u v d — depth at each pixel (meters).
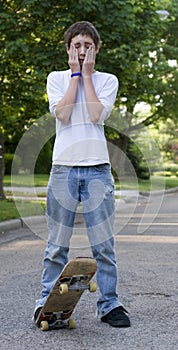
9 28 15.78
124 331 5.23
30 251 10.08
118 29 16.19
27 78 16.66
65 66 15.93
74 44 5.18
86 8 15.42
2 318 5.66
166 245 10.66
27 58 15.62
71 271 4.83
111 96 5.20
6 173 32.72
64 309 5.19
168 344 4.89
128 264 8.60
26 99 16.89
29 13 15.64
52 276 5.34
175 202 22.77
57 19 15.80
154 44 19.36
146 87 19.11
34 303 6.23
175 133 38.94
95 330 5.25
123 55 16.34
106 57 16.47
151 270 8.11
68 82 5.27
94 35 5.20
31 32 16.06
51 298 5.02
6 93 17.02
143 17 17.39
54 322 5.29
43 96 17.17
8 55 15.20
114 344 4.89
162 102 29.84
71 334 5.15
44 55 15.49
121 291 6.78
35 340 5.00
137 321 5.54
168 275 7.74
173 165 40.44
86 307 6.03
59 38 16.33
